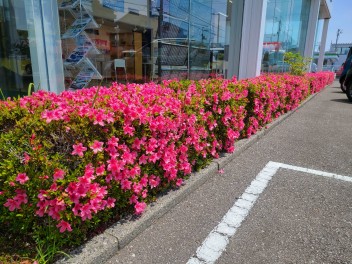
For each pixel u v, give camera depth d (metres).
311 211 2.72
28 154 1.83
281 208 2.77
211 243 2.22
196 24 7.79
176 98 3.02
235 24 8.33
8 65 3.73
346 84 11.16
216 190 3.12
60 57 3.91
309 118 7.51
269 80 6.46
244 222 2.52
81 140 2.01
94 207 1.92
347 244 2.24
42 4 3.56
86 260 1.87
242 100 4.32
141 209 2.37
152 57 7.23
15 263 1.82
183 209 2.71
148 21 7.21
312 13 18.72
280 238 2.30
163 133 2.60
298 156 4.36
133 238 2.24
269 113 5.93
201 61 8.14
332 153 4.56
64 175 1.86
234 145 4.46
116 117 2.19
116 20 6.65
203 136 3.32
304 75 12.16
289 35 14.45
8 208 1.92
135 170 2.28
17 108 2.17
